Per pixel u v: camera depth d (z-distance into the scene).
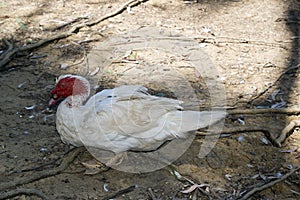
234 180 4.74
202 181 4.70
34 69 6.64
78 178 4.70
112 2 8.74
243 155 5.08
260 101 6.08
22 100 5.91
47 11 8.30
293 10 8.77
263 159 5.04
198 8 8.70
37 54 7.01
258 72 6.76
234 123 5.56
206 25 8.07
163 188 4.60
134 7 8.56
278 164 4.98
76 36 7.54
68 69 6.66
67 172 4.75
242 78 6.58
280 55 7.23
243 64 6.94
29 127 5.41
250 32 7.89
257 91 6.29
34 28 7.71
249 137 5.34
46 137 5.25
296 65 6.93
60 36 7.39
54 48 7.18
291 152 5.17
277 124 5.60
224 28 8.00
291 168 4.93
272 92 6.29
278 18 8.41
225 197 4.53
